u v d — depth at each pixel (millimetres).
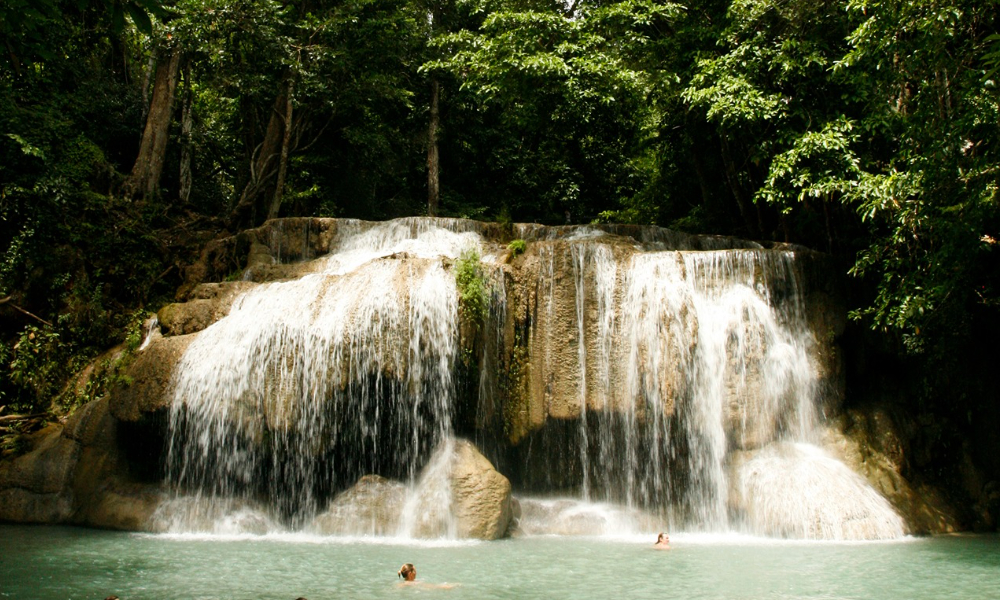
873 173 14148
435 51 24172
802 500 10609
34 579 7203
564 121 21719
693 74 16812
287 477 10984
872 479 11477
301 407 10570
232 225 19672
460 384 10969
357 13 20891
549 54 17953
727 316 11992
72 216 15797
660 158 23250
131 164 21484
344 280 11438
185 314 12414
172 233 17766
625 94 19188
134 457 11531
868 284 13867
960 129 10016
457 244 14570
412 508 10164
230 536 10039
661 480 11375
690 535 10633
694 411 11430
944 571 7973
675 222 21688
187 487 11062
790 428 11984
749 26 14852
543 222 28766
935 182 10664
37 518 10930
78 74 20281
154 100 19266
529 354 11766
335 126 23953
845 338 13359
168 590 6730
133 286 15781
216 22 18625
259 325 11141
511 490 11328
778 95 14219
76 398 13094
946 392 13078
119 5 6051
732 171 17969
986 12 10906
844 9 13562
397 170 26359
